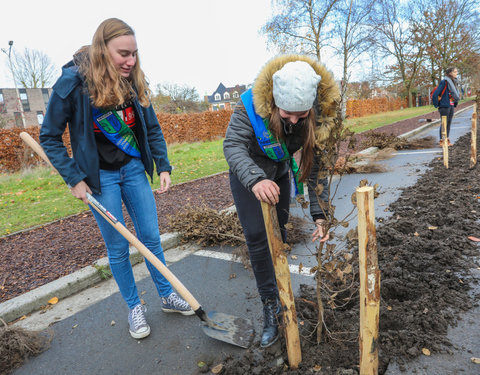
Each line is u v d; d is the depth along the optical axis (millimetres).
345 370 1707
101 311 2619
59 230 4664
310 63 1667
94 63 1771
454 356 1773
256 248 1952
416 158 7387
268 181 1534
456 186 4730
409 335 1922
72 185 1926
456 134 10930
